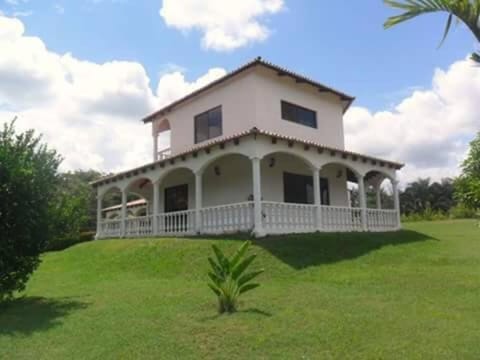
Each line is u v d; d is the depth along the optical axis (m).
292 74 19.14
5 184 8.80
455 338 5.76
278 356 5.35
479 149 5.02
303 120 20.20
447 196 55.94
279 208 15.31
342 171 21.52
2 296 9.09
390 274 10.65
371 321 6.58
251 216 14.87
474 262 12.20
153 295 9.08
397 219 20.44
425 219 36.28
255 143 14.38
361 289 9.17
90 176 45.09
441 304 7.69
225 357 5.39
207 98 20.58
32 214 9.22
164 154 23.23
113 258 15.38
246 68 18.34
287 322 6.58
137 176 20.41
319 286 9.59
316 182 16.44
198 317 7.02
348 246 14.25
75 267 15.40
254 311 7.24
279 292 8.87
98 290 10.21
